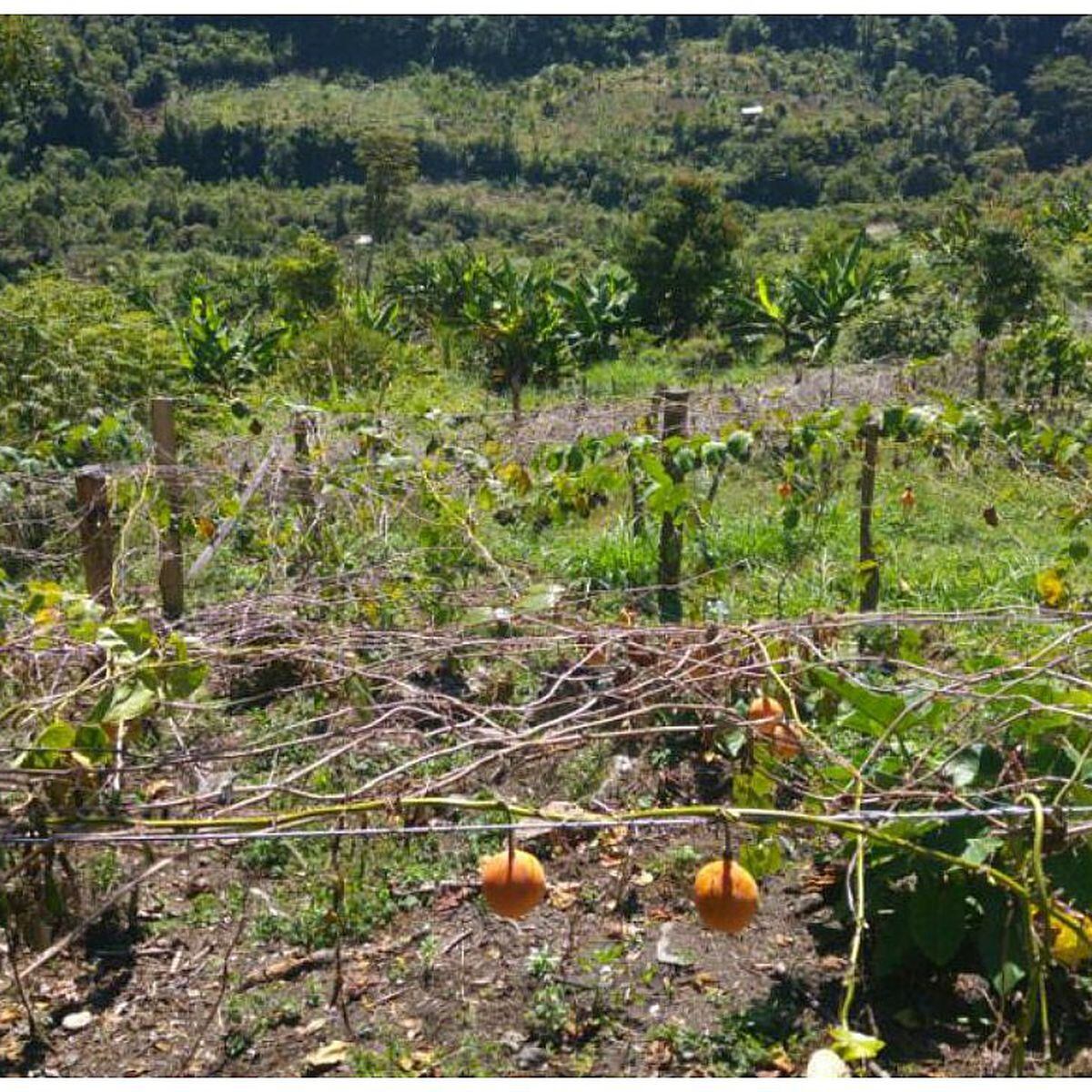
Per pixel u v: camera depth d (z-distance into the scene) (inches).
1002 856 119.3
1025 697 122.6
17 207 2433.6
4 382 319.9
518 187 3139.8
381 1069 119.7
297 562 230.2
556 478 222.5
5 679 128.7
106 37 3779.5
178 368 385.7
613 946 136.9
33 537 246.2
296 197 2864.2
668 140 3250.5
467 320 890.1
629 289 995.9
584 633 149.2
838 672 133.4
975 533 288.7
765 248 1897.1
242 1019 128.3
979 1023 121.3
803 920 139.4
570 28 4229.8
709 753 150.0
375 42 4296.3
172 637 113.7
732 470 318.3
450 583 216.8
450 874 151.5
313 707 180.1
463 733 129.9
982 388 458.9
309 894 148.3
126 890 116.0
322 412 246.1
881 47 3617.1
